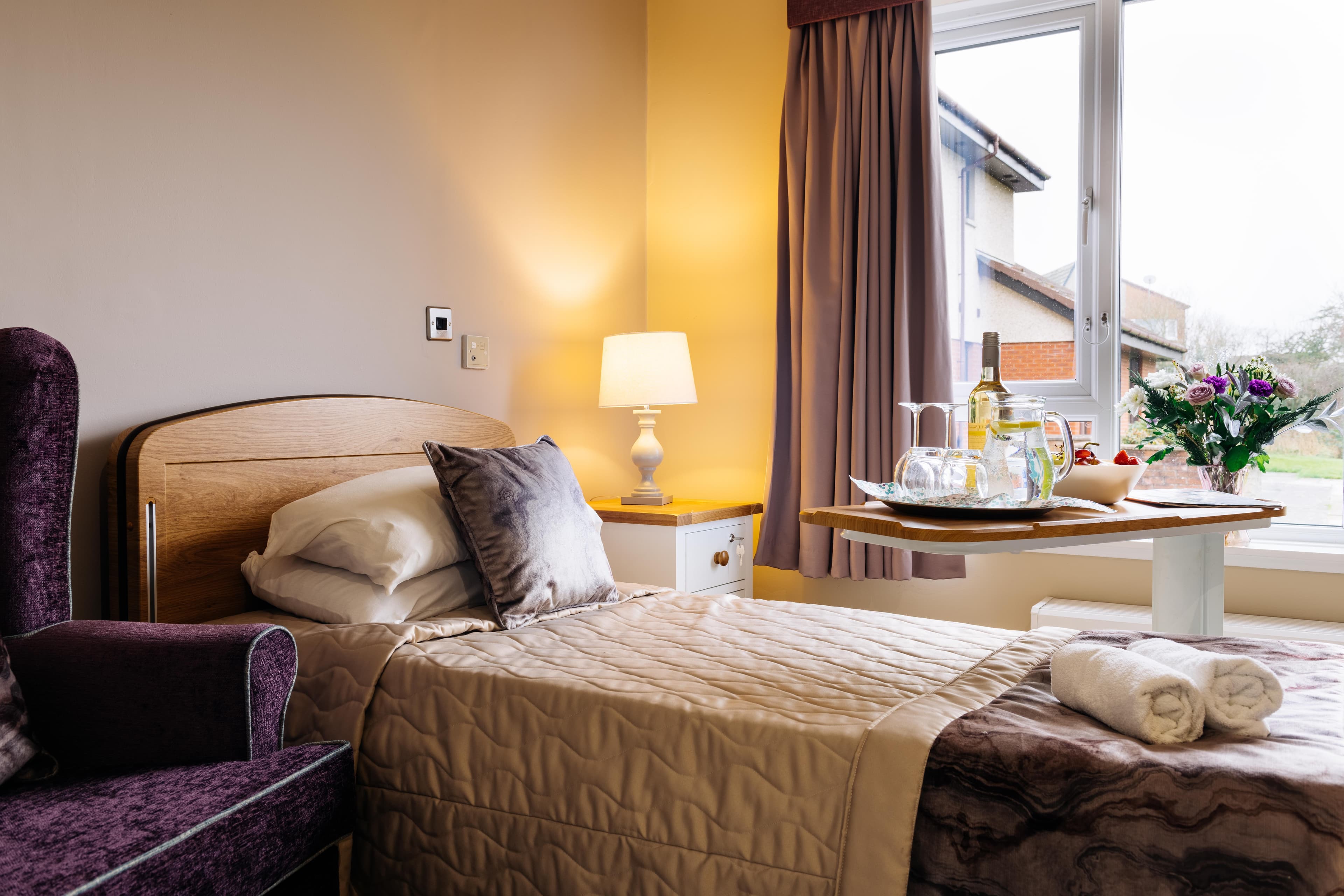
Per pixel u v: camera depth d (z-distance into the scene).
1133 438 2.97
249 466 2.11
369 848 1.65
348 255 2.48
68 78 1.86
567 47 3.27
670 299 3.67
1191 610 2.01
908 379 3.03
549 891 1.47
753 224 3.50
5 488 1.49
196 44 2.11
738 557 3.26
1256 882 1.04
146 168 2.00
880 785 1.27
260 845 1.31
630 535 3.02
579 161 3.34
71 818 1.21
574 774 1.48
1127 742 1.22
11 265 1.78
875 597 3.30
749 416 3.51
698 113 3.60
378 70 2.56
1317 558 2.70
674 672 1.64
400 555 1.93
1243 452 2.57
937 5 3.20
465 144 2.85
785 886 1.29
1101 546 2.96
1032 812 1.17
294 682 1.54
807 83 3.23
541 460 2.24
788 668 1.66
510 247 3.04
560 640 1.87
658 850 1.39
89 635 1.48
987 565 3.13
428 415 2.61
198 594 2.00
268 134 2.27
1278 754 1.16
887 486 1.74
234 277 2.19
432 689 1.65
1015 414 1.54
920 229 3.09
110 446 1.94
